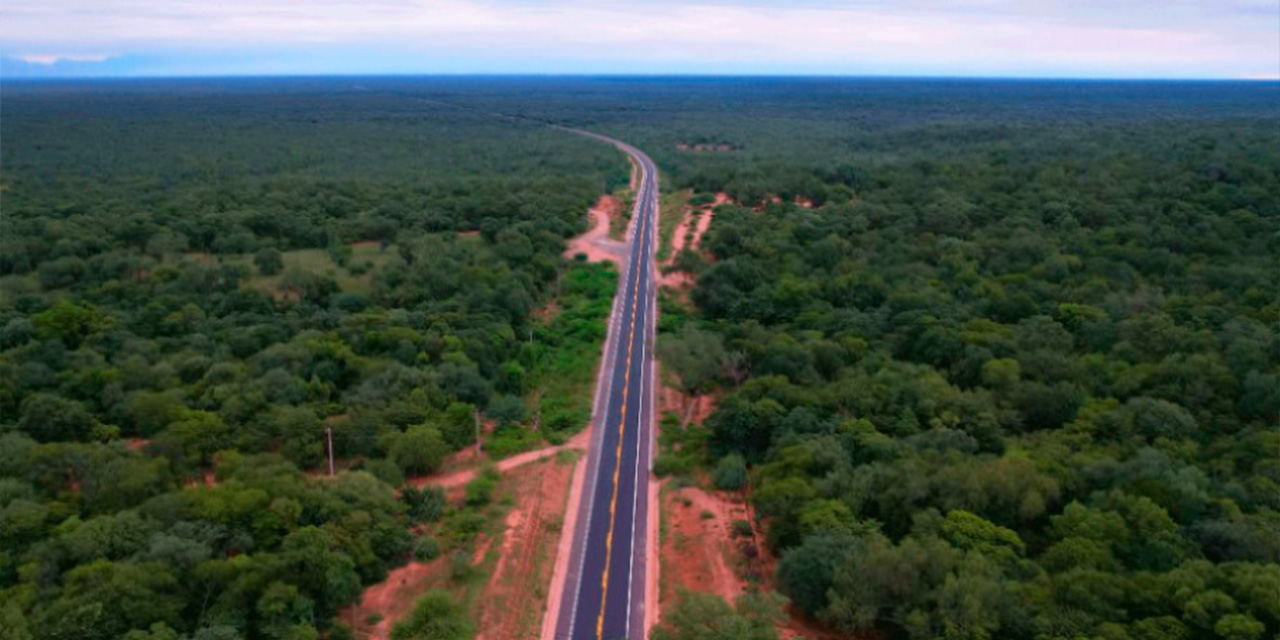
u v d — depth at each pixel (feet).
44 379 276.82
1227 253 400.26
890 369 294.05
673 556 218.18
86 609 160.56
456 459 263.70
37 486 214.90
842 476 217.97
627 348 365.40
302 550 186.80
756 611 167.84
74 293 379.14
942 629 166.50
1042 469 220.84
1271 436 230.68
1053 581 175.11
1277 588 161.07
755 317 368.89
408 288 389.19
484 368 311.27
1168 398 264.31
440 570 206.39
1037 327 321.11
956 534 192.13
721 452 267.59
